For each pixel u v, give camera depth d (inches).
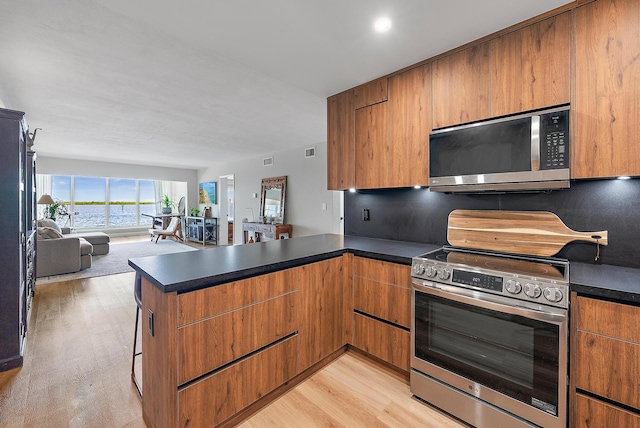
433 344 69.2
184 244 326.3
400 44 75.5
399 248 88.8
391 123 91.7
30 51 83.0
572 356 52.7
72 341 100.7
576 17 60.2
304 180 227.6
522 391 56.5
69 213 338.0
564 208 71.0
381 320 83.4
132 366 82.6
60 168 283.7
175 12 62.9
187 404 54.2
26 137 113.9
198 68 93.7
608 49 57.1
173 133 182.4
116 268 205.6
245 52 80.0
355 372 83.4
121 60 88.6
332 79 96.3
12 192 83.8
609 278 54.5
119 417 65.6
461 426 63.7
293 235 237.5
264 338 67.7
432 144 79.7
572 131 60.9
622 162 55.8
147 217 410.6
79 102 124.7
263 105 130.4
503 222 78.4
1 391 73.5
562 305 51.3
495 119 70.7
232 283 61.0
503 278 57.7
